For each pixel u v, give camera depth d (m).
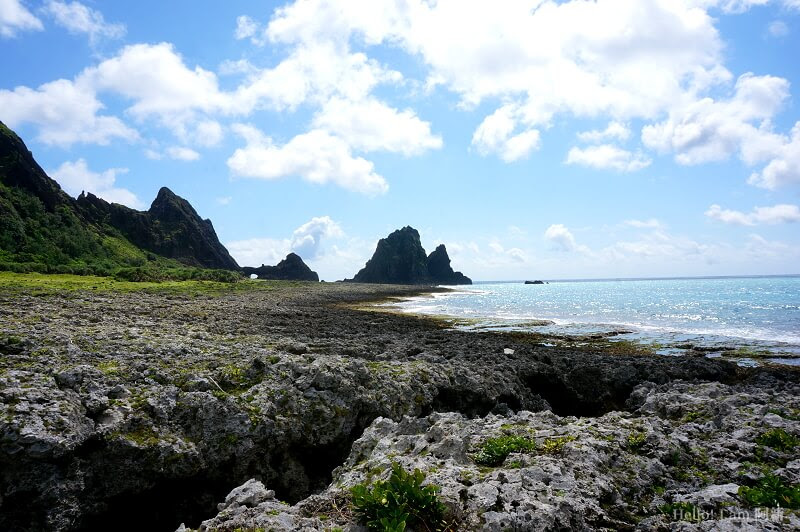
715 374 24.83
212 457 11.79
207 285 96.12
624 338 40.88
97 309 31.73
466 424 12.05
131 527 11.05
